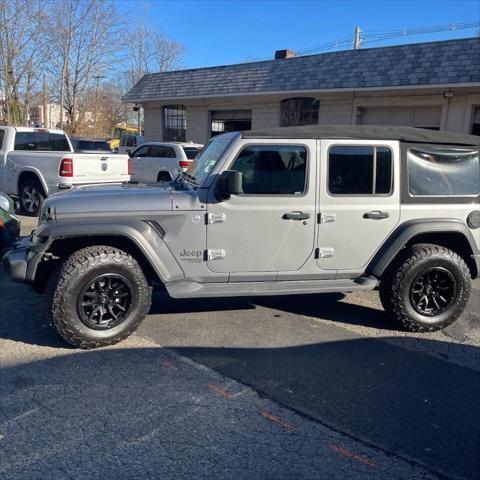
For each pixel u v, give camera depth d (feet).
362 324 16.60
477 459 9.54
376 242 15.62
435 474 9.08
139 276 13.97
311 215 15.01
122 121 163.22
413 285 15.61
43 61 83.10
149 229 14.05
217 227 14.49
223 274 14.85
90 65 95.55
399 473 9.08
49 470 8.86
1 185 35.35
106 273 13.61
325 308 18.10
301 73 51.60
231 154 14.48
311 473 9.00
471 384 12.53
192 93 59.88
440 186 15.94
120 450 9.48
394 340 15.30
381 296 16.24
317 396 11.75
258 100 57.11
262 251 14.94
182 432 10.14
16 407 10.88
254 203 14.61
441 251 15.71
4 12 71.77
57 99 96.22
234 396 11.64
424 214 15.84
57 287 13.23
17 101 75.46
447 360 13.94
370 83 45.98
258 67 55.83
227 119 61.72
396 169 15.47
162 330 15.52
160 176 47.44
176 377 12.48
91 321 13.69
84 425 10.28
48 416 10.57
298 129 15.05
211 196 14.39
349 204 15.24
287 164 14.83
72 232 13.46
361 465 9.26
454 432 10.40
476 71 40.88
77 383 12.01
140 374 12.57
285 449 9.68
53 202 13.87
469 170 16.16
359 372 13.05
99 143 63.67
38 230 13.82
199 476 8.82
